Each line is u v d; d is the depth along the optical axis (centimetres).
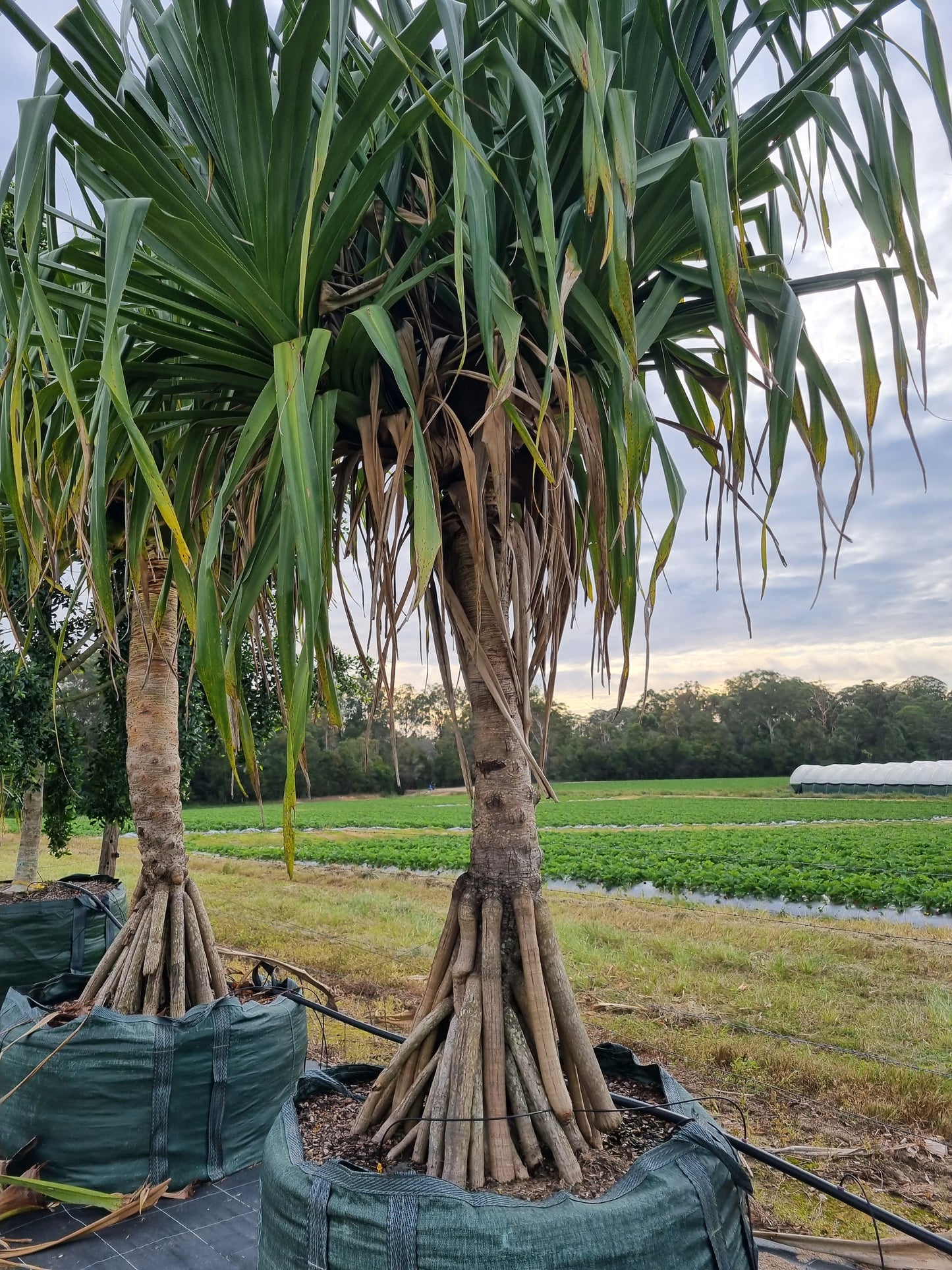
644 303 192
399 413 185
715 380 211
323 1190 154
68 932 404
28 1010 290
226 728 155
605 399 192
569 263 155
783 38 186
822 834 2303
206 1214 249
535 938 183
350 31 184
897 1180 317
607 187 136
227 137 154
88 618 464
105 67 164
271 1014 290
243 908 1009
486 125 170
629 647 179
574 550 197
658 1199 149
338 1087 215
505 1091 171
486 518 195
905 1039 506
